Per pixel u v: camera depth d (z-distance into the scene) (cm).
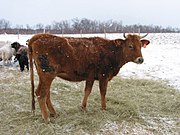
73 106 517
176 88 657
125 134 422
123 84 673
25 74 766
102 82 494
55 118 461
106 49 489
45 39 441
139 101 554
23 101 536
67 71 458
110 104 531
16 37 1730
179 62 945
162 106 532
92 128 432
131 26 3416
